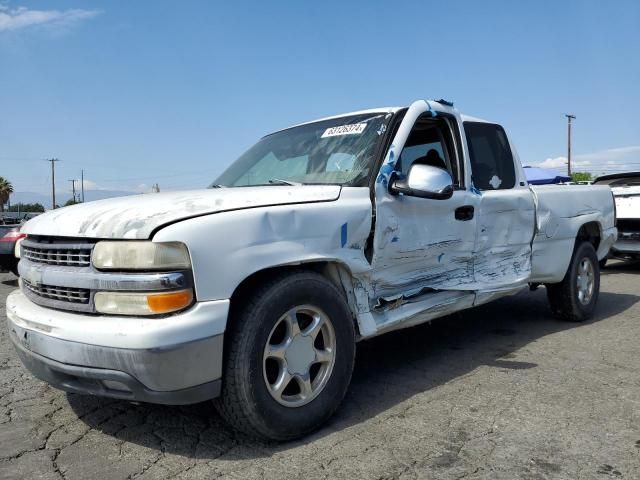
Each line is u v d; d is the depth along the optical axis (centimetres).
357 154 373
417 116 392
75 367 265
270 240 288
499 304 668
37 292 303
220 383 270
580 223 554
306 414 298
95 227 275
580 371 409
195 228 264
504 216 458
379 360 446
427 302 390
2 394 373
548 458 276
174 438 303
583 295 572
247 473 264
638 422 316
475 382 387
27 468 271
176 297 256
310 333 303
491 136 483
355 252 334
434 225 388
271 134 488
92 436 307
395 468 267
